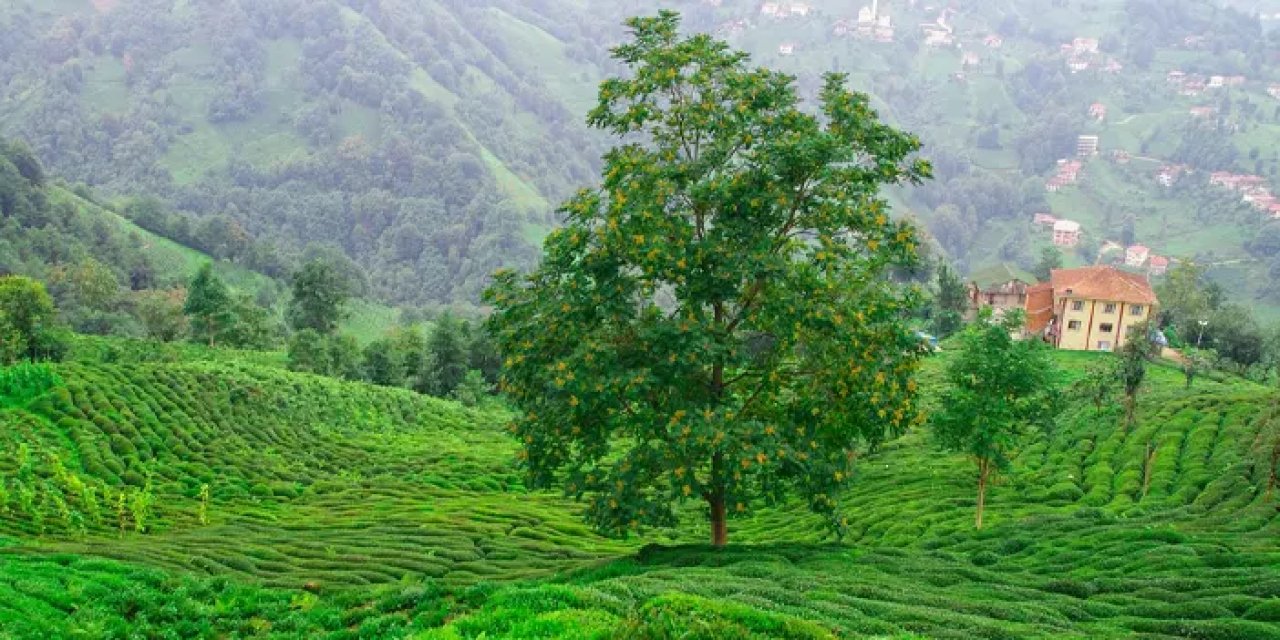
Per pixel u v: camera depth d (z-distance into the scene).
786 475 30.89
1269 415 50.06
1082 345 110.44
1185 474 47.03
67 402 53.41
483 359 115.56
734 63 32.47
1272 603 23.52
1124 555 31.77
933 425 44.28
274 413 66.00
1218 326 111.75
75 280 126.88
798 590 24.67
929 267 136.62
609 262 29.41
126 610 24.97
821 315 28.45
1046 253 161.88
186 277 160.62
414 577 33.12
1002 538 37.72
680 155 32.66
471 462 63.72
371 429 72.44
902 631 20.28
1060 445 59.84
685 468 28.73
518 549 39.47
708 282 29.38
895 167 30.98
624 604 20.47
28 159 161.25
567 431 31.05
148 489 43.38
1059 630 22.20
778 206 29.56
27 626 22.23
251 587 28.38
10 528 36.84
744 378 34.03
